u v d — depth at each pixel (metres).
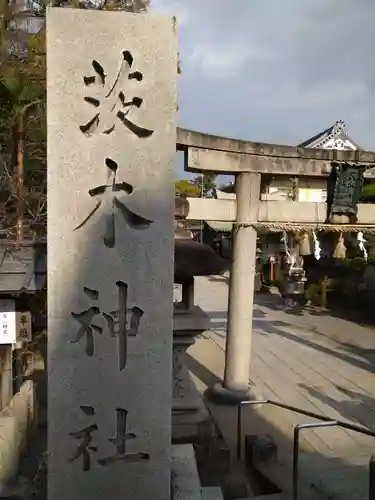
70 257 3.46
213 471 6.19
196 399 7.21
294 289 22.70
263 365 12.09
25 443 5.59
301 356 13.02
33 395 6.30
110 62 3.42
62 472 3.53
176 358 7.19
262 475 5.94
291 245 18.06
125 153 3.49
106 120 3.45
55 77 3.38
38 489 4.43
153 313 3.55
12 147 8.23
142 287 3.53
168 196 3.53
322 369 11.81
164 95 3.49
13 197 7.59
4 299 5.89
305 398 9.70
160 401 3.58
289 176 9.61
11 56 9.23
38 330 8.61
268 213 9.37
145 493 3.60
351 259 20.17
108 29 3.42
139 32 3.45
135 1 10.13
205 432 6.86
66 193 3.44
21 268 5.61
